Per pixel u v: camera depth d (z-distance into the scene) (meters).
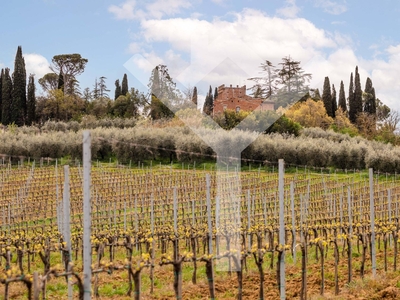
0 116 64.75
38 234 15.95
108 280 11.70
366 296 9.95
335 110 69.12
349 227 14.70
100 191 30.06
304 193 29.34
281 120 48.53
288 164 41.06
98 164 39.78
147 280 11.69
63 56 74.56
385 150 41.84
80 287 6.55
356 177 37.97
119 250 16.28
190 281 11.41
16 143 39.25
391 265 13.20
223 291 10.45
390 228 12.49
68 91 75.12
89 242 5.97
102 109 64.31
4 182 32.09
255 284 11.00
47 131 52.66
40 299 10.08
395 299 9.71
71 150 40.25
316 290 10.60
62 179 33.66
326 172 41.06
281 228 8.41
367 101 76.94
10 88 63.12
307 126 58.78
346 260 13.96
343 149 42.09
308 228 14.05
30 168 36.34
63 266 13.66
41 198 28.75
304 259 9.44
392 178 37.81
